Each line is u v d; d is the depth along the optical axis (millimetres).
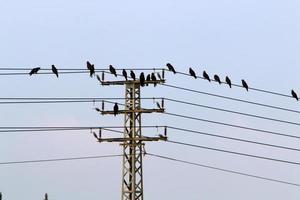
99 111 77688
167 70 77688
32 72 70625
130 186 77312
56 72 71062
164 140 77562
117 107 77250
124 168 77625
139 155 77625
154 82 77688
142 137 77625
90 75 72375
